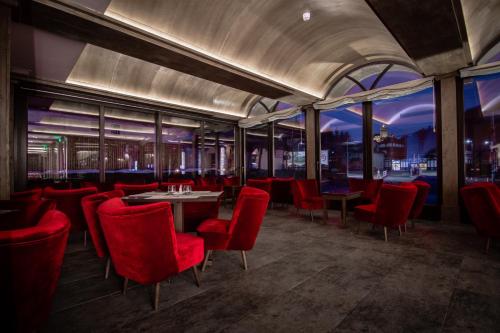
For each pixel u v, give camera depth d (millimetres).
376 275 2854
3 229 2408
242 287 2576
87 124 8336
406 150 11320
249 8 4676
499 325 1920
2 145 3256
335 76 7609
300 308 2172
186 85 8109
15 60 4875
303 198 6215
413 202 4582
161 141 8086
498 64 4977
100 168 6957
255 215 2918
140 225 1983
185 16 4457
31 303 1321
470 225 5309
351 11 4777
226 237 2914
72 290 2545
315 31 5582
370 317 2033
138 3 3949
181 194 3748
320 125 8203
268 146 9773
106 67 6414
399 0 3170
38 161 7520
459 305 2209
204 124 9508
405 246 3938
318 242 4180
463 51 4547
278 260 3352
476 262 3225
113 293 2473
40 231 1280
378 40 5801
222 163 10688
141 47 4535
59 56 4742
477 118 5738
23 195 3984
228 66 5508
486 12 3986
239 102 9922
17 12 3432
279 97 7512
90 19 3654
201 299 2336
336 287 2564
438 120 5828
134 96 7141
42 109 6824
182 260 2352
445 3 3215
